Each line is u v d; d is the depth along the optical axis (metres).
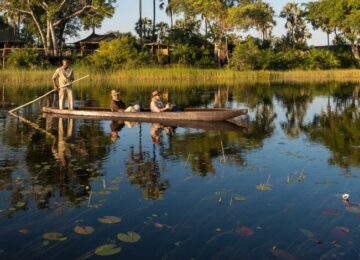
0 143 9.70
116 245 4.56
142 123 12.77
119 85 31.25
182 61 50.03
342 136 10.81
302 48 64.44
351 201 5.89
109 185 6.52
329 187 6.50
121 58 43.72
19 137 10.47
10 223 5.11
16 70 35.28
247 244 4.63
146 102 19.08
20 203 5.74
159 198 5.98
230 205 5.73
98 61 42.41
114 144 9.62
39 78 32.91
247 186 6.54
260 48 59.69
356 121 13.59
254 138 10.48
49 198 5.94
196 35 55.91
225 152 8.84
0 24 61.91
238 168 7.57
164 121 13.16
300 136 10.83
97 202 5.80
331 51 57.69
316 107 17.80
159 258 4.32
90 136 10.61
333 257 4.35
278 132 11.41
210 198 5.99
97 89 27.23
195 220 5.23
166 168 7.52
